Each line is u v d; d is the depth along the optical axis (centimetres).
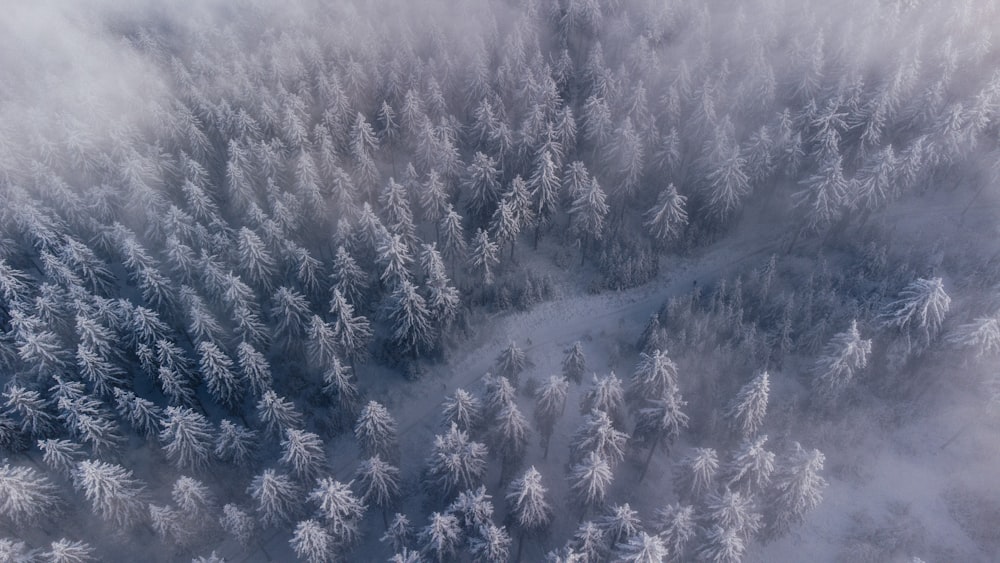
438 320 4962
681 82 6475
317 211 5641
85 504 4225
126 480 3566
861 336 4509
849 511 4056
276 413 3934
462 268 6009
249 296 4744
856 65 6309
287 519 3728
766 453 3341
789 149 5619
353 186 5769
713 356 4700
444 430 4388
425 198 5609
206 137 6462
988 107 5425
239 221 5928
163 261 5669
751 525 3362
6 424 3919
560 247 6281
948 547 3812
